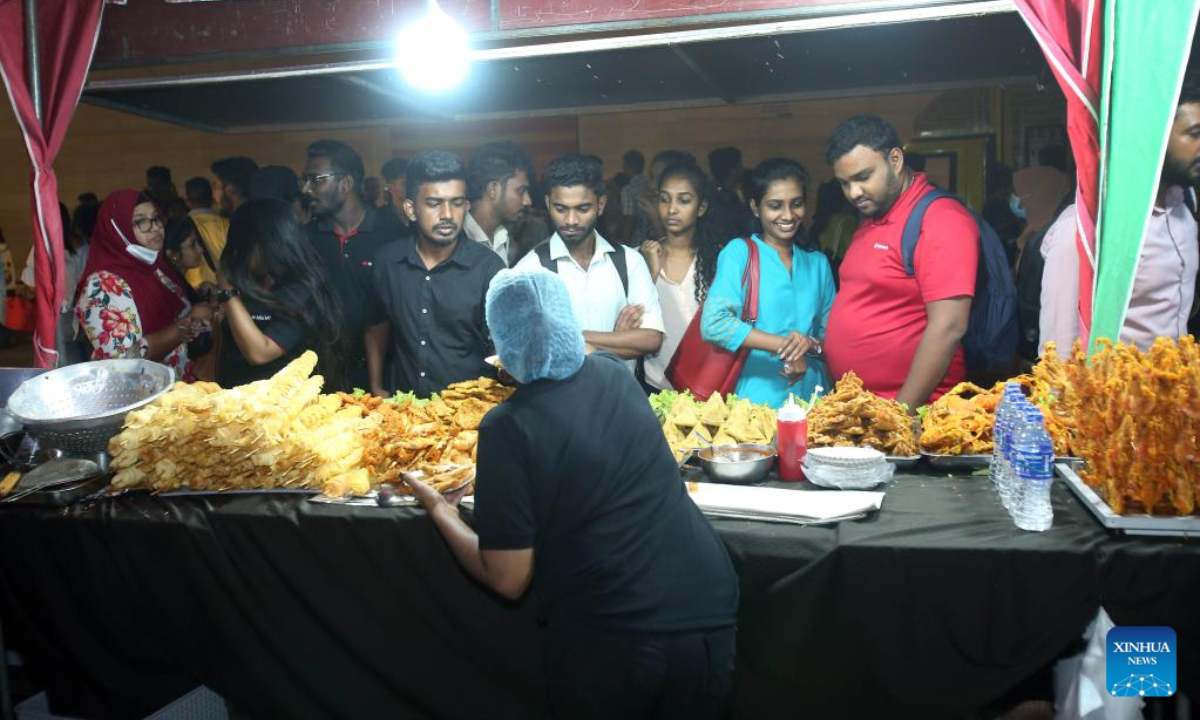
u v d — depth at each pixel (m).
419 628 2.13
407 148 6.88
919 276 2.91
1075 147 2.49
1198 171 2.61
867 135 2.89
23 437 2.61
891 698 1.91
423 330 3.17
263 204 3.08
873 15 2.71
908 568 1.83
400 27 3.04
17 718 2.44
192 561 2.21
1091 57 2.43
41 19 3.24
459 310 3.14
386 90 5.22
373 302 3.34
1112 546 1.77
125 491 2.38
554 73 4.77
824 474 2.16
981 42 4.16
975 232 2.90
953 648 1.86
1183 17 2.32
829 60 4.53
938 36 4.01
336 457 2.30
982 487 2.18
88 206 5.73
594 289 3.29
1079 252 2.53
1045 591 1.79
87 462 2.44
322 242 3.42
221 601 2.22
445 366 3.18
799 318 3.33
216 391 2.53
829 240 4.66
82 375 2.66
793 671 1.95
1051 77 4.71
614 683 1.56
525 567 1.57
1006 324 3.00
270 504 2.23
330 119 6.35
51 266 3.33
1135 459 1.82
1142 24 2.35
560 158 3.22
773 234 3.29
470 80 4.95
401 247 3.22
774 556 1.90
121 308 3.38
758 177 3.27
